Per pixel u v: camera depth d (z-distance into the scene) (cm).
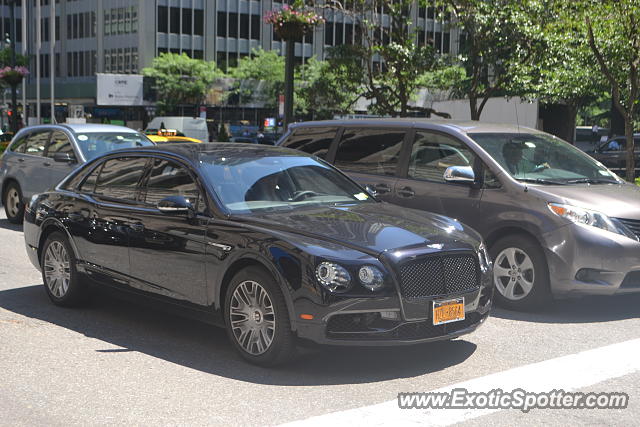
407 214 621
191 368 554
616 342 634
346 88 3125
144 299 650
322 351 595
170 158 657
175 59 6612
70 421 446
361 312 516
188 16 6994
